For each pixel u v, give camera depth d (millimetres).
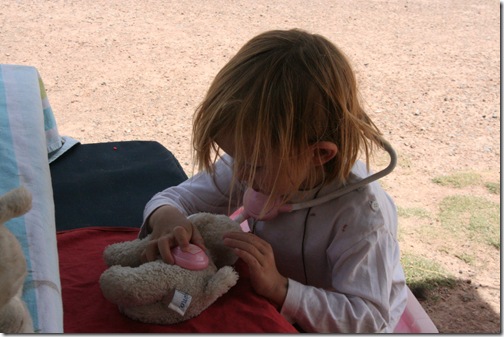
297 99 1056
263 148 1056
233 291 1116
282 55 1091
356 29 5484
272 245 1268
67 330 1021
